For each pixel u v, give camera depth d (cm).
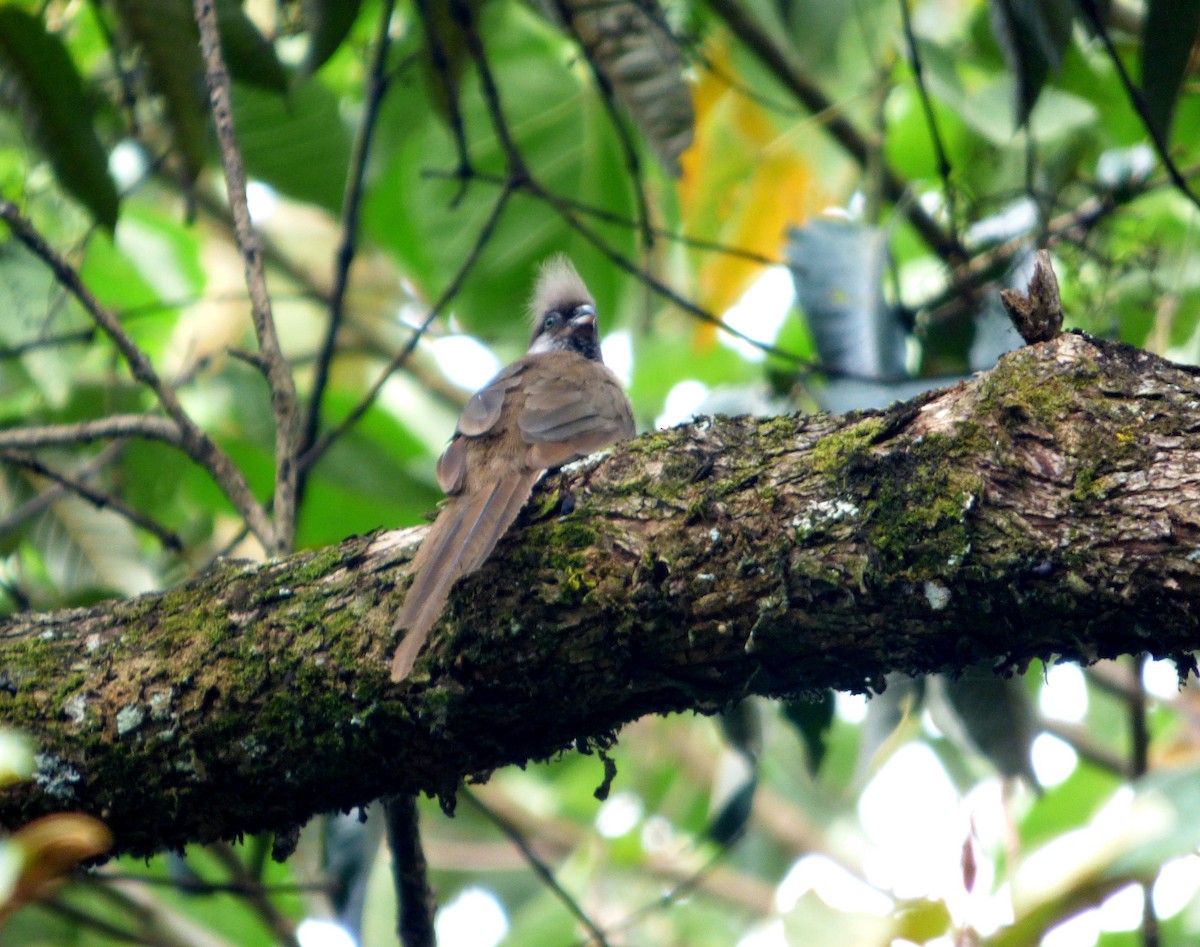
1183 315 1227
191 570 1006
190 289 1485
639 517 657
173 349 1495
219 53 966
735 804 1015
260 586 731
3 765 477
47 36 1005
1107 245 1145
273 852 740
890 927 572
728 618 630
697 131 1401
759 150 1445
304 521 1302
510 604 661
